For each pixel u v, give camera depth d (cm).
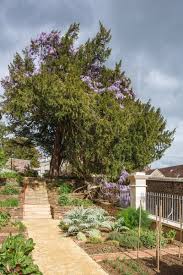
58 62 2714
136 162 2420
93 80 2814
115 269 1043
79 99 2430
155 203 1652
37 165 4347
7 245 775
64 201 2294
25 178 3059
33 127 3244
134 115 2500
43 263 1119
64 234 1577
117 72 2902
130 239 1316
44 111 2655
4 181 2923
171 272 1009
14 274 697
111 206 2131
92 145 2480
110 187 2367
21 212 2183
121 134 2380
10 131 3291
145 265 1077
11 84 2962
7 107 2831
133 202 1775
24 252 772
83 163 2656
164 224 1488
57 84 2466
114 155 2412
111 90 2681
